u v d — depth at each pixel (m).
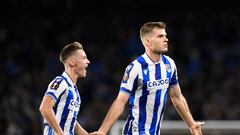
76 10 56.16
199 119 44.03
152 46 20.36
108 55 50.53
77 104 20.89
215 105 44.34
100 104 44.09
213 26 54.06
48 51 51.50
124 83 20.41
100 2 56.66
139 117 20.38
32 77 46.81
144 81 20.23
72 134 20.83
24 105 41.75
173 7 56.59
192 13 55.91
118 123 30.92
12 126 38.34
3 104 41.53
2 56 50.31
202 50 51.56
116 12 56.25
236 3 55.97
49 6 55.88
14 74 47.19
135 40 51.91
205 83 47.56
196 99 45.78
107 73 48.16
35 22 54.72
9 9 54.94
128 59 50.34
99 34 53.34
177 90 21.38
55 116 20.28
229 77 48.25
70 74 20.95
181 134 31.27
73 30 53.91
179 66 49.66
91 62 50.28
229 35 53.44
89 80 46.81
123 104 20.38
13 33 53.22
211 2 56.47
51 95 20.25
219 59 50.62
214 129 31.38
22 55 50.53
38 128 40.12
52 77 47.59
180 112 21.61
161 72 20.47
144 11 56.19
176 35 53.16
